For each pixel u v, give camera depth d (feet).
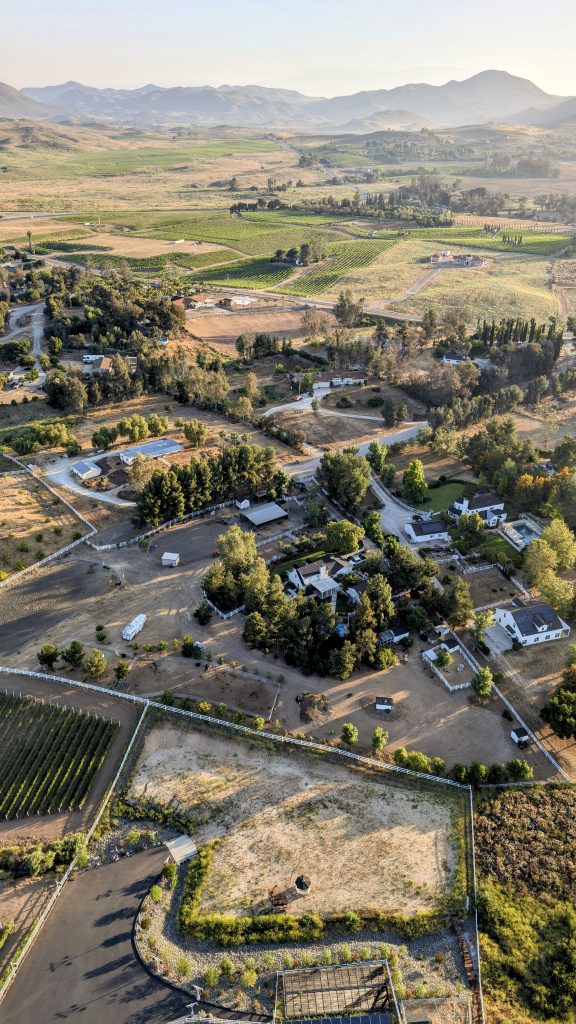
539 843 255.50
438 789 276.41
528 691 325.62
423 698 321.32
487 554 425.69
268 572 372.79
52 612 366.43
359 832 258.16
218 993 208.44
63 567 403.34
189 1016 202.18
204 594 380.99
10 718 300.20
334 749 290.35
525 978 215.51
